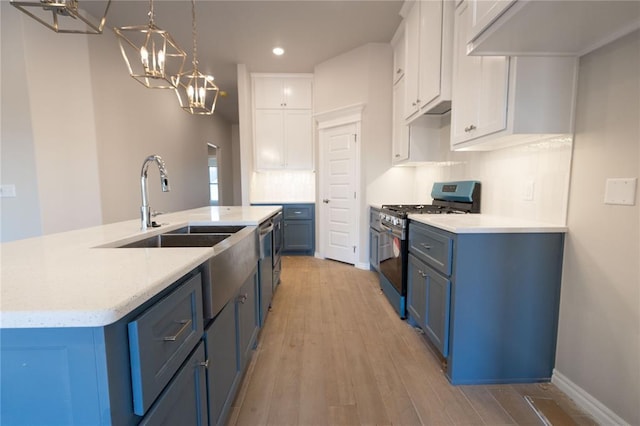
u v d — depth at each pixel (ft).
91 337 1.93
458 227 5.26
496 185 7.08
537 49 4.76
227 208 9.86
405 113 9.89
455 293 5.38
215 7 9.50
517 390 5.38
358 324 7.93
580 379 5.03
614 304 4.45
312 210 15.43
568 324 5.25
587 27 4.12
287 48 12.43
